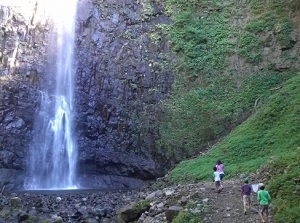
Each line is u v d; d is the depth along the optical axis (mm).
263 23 36125
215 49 35875
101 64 35594
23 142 31953
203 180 20688
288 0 36688
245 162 21094
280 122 23875
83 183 31969
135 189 28406
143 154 32500
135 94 34594
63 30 37125
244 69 34438
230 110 31844
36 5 36625
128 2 38719
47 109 34156
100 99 34406
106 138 33438
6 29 34625
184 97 33906
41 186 31844
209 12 38125
